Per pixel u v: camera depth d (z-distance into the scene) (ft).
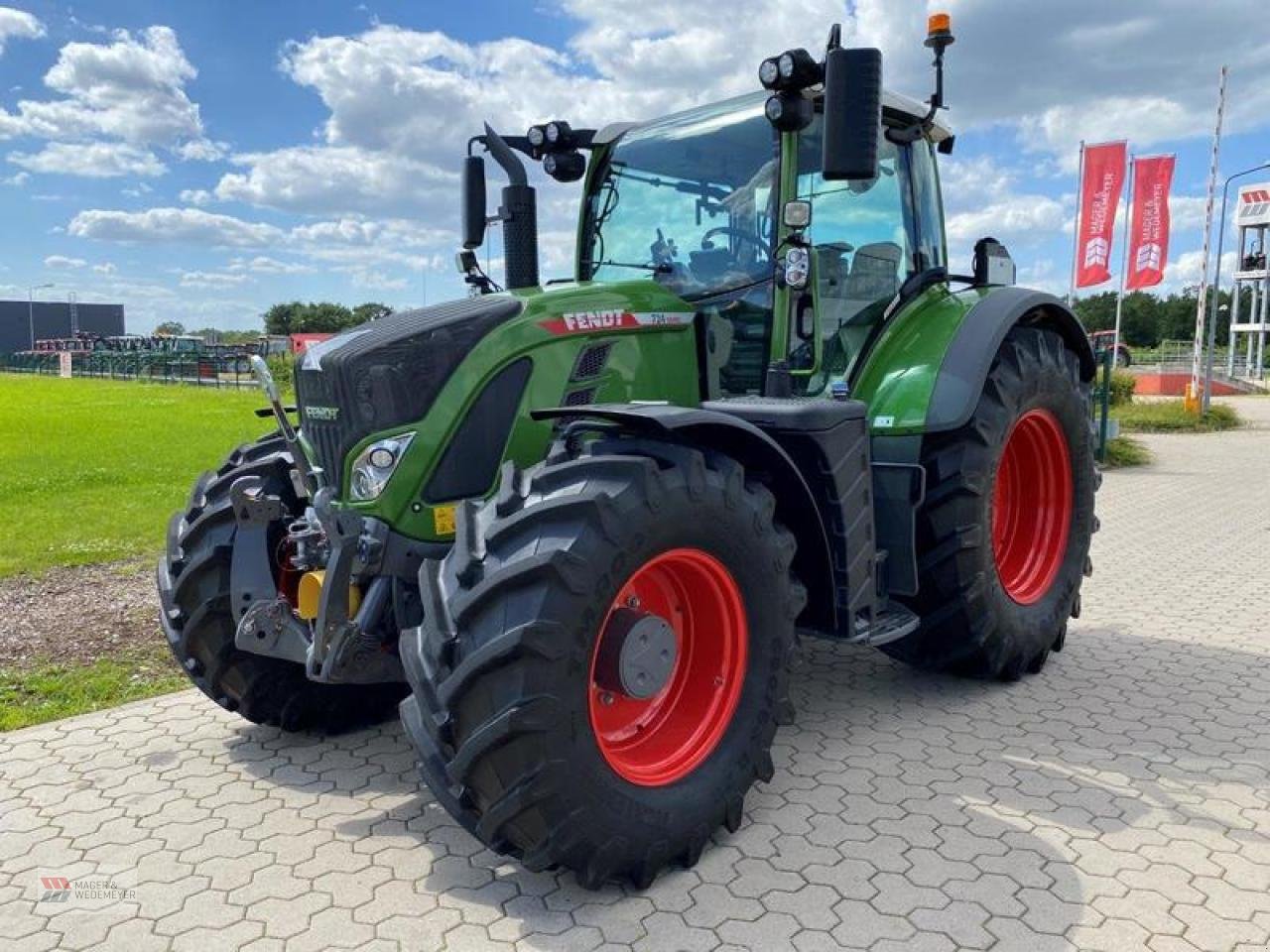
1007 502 15.55
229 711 13.08
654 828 8.99
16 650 16.52
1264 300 131.85
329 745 12.61
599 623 8.59
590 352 11.40
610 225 14.40
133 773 11.76
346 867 9.57
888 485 12.96
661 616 10.19
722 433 10.02
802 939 8.34
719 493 9.52
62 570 22.53
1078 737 12.51
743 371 12.84
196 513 12.39
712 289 13.08
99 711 13.76
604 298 11.73
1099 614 18.47
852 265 13.66
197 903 8.96
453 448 10.53
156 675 15.29
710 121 13.51
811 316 12.46
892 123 14.35
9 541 25.76
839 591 11.41
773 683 10.25
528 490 9.05
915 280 14.71
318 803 10.94
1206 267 71.31
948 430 13.26
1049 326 16.07
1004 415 13.56
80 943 8.39
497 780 8.33
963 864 9.47
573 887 9.19
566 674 8.33
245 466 12.45
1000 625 13.75
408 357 10.39
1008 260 16.47
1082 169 62.59
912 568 12.85
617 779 8.92
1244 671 15.03
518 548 8.56
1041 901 8.82
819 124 12.95
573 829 8.50
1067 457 15.39
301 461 10.99
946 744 12.32
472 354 10.60
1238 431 64.54
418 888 9.20
